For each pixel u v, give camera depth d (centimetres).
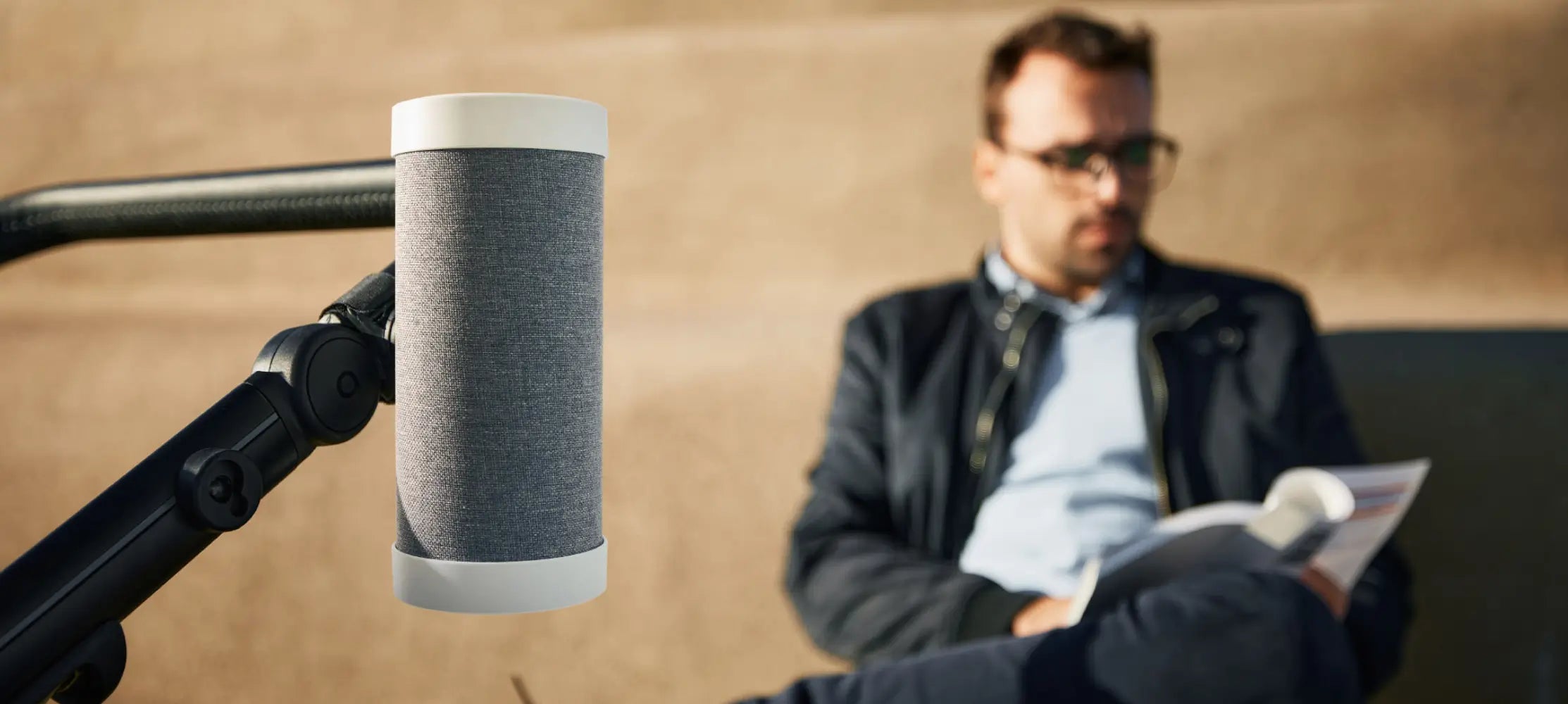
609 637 140
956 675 61
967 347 127
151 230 43
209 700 147
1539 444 122
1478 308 139
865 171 164
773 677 137
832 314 157
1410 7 149
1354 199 148
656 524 144
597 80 175
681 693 138
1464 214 144
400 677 138
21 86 203
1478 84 145
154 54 200
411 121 30
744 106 170
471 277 29
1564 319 135
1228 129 152
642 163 172
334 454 149
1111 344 123
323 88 185
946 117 162
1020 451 122
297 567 147
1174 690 59
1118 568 76
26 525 161
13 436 166
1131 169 119
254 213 38
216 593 148
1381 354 132
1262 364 119
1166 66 155
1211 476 116
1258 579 65
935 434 123
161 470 28
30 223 45
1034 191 121
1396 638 94
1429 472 125
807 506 124
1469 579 122
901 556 111
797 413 144
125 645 28
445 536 30
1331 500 83
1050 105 120
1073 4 162
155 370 165
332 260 178
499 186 29
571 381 30
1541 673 117
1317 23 152
